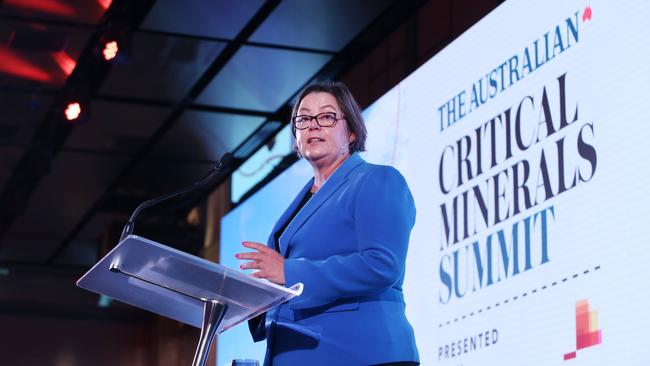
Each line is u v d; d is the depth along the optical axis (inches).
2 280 403.2
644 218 123.9
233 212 262.7
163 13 226.2
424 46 217.9
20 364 396.8
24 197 323.9
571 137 140.3
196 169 317.7
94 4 221.3
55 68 249.1
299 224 95.3
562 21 146.3
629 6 131.6
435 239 173.3
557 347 137.2
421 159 181.9
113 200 340.8
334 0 219.1
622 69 131.4
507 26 161.0
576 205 137.1
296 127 101.8
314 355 88.7
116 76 255.0
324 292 87.7
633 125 128.1
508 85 158.4
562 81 144.3
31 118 276.5
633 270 124.6
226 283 82.4
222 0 220.2
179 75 255.4
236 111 277.3
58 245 383.2
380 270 87.8
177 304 92.7
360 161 97.8
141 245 78.0
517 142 153.5
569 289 136.1
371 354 87.9
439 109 178.4
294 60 249.4
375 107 201.2
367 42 242.4
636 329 123.0
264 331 95.3
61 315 405.7
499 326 151.2
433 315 170.2
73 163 311.4
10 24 229.1
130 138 294.2
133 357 405.7
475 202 162.9
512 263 150.1
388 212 91.0
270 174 286.0
